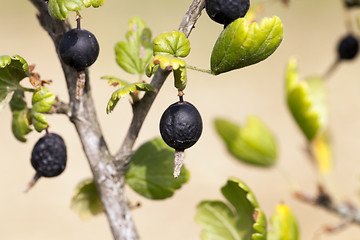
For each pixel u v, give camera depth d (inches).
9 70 10.3
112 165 10.7
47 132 10.8
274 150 14.1
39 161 10.6
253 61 9.5
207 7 9.6
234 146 14.2
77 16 9.9
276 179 36.7
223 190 10.6
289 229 11.0
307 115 13.3
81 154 39.7
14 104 10.9
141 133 40.8
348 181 34.7
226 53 9.5
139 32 11.5
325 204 13.7
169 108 9.6
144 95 10.2
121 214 10.8
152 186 11.0
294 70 13.4
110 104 9.7
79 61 9.9
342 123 39.6
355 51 14.1
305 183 35.9
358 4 13.8
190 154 39.4
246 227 10.7
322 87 14.4
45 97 10.3
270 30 9.4
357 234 29.5
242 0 9.6
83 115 10.6
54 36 10.5
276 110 42.7
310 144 13.9
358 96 42.1
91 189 11.5
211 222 10.9
